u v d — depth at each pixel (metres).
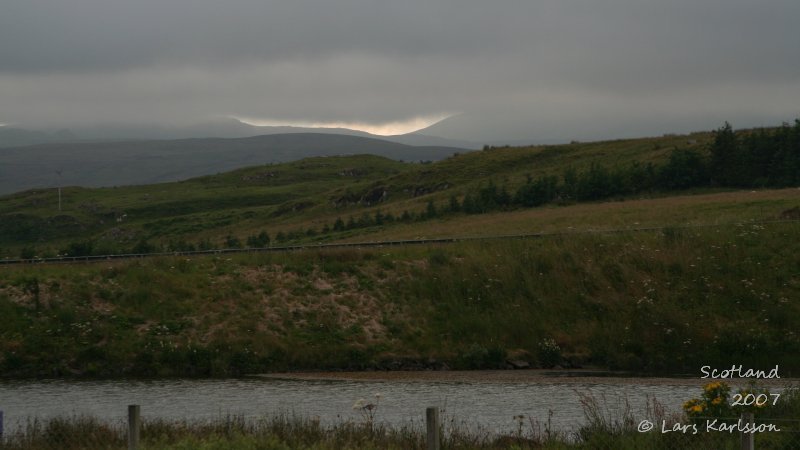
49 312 45.00
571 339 45.62
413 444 18.28
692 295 48.25
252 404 32.06
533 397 33.44
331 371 43.09
